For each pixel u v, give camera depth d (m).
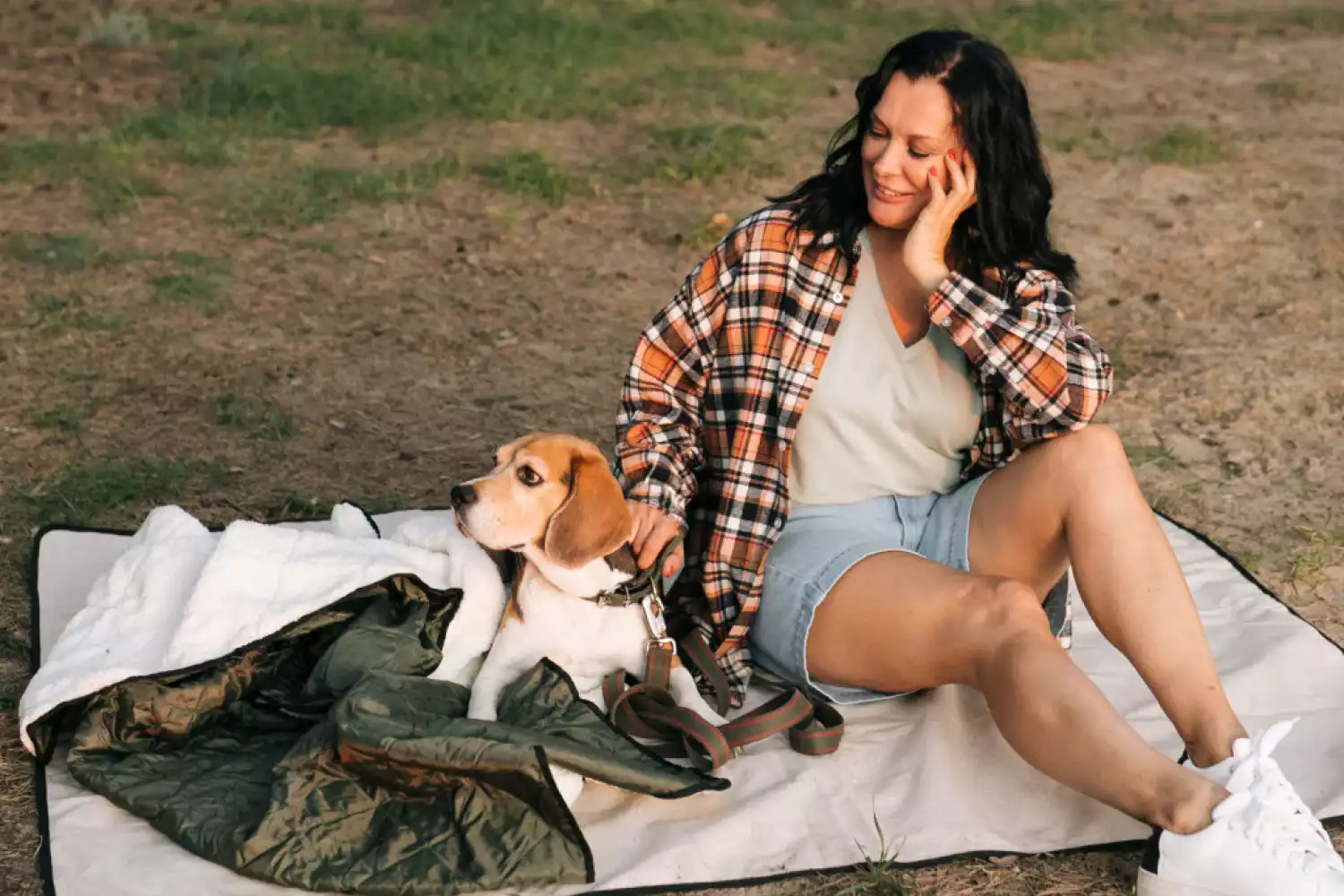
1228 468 5.19
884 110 3.26
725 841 3.11
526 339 6.22
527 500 3.30
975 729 3.52
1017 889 3.04
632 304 6.67
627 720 3.38
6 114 9.00
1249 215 8.14
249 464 4.98
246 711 3.34
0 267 6.60
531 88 10.12
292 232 7.35
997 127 3.25
